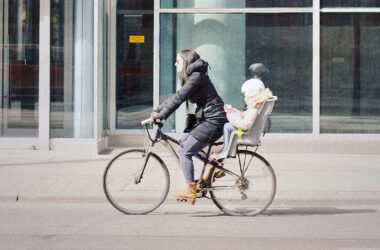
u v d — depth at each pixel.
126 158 9.14
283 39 15.31
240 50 15.41
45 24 15.20
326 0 15.24
